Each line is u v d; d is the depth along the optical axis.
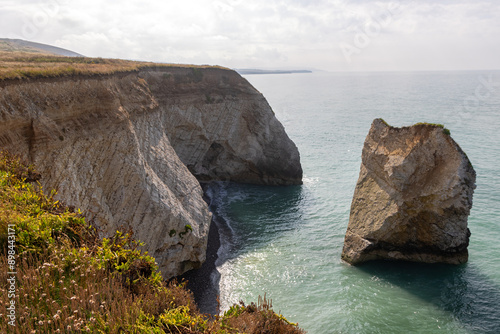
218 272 30.03
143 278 9.79
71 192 20.89
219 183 55.16
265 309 10.90
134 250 10.49
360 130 93.00
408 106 139.25
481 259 30.77
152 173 29.25
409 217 29.83
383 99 171.50
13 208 9.98
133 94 33.00
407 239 30.70
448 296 25.98
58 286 8.15
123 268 9.70
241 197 49.34
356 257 31.02
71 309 7.45
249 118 54.28
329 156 68.38
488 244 33.03
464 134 78.94
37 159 19.56
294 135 88.38
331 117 116.62
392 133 30.52
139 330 7.78
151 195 27.00
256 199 48.50
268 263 31.44
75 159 22.19
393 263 31.03
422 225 29.83
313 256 32.66
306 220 40.88
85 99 24.58
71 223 10.47
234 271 30.17
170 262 28.31
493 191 45.34
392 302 25.56
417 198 29.11
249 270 30.30
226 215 42.69
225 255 33.00
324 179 56.09
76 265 8.89
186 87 48.94
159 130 35.25
